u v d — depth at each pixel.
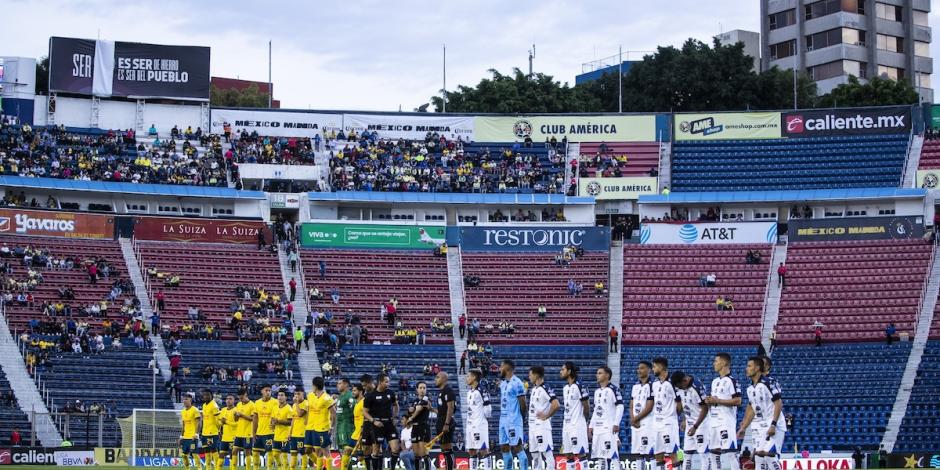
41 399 72.69
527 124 107.12
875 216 94.25
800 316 88.19
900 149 103.38
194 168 97.88
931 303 87.88
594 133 106.88
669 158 105.31
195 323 83.50
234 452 45.41
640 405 35.47
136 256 89.06
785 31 158.62
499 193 100.62
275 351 81.81
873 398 79.12
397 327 86.69
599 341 86.69
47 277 83.50
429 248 96.06
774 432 32.94
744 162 104.38
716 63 131.12
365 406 38.44
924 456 67.12
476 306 90.06
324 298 89.31
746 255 94.06
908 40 157.00
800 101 132.75
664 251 95.56
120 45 101.19
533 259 95.06
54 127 97.50
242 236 93.50
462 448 69.88
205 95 103.00
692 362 84.44
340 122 106.19
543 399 37.12
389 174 102.19
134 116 102.00
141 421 64.25
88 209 93.75
